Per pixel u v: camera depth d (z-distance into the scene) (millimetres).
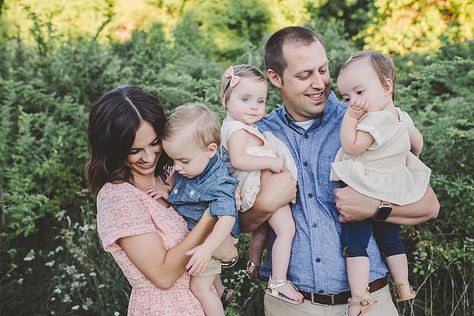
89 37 6727
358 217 2652
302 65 2691
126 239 2457
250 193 2646
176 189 2576
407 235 3920
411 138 2834
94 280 4270
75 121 5223
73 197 5051
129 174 2525
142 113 2393
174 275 2467
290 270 2744
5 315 4488
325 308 2717
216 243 2439
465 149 3914
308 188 2754
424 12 6152
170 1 7758
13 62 5785
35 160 4957
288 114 2859
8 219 4844
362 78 2648
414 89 4598
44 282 4668
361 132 2621
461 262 3783
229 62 7082
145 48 5863
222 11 7770
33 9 7078
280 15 7770
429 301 3881
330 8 7984
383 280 2775
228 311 3691
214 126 2490
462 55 5281
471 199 3697
